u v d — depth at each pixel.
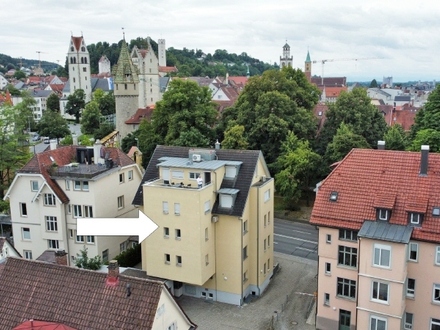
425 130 68.50
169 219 45.91
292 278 53.47
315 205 41.59
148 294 27.91
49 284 30.06
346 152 70.88
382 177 40.75
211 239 47.22
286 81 87.00
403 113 118.00
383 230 37.22
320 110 110.19
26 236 55.78
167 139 84.44
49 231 54.19
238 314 46.16
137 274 48.88
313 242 63.16
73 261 54.69
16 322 28.94
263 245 50.19
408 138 78.25
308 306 47.28
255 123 78.31
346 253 40.31
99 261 48.88
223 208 47.16
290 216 72.69
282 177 70.75
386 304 36.88
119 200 57.97
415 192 38.72
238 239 46.94
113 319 27.50
